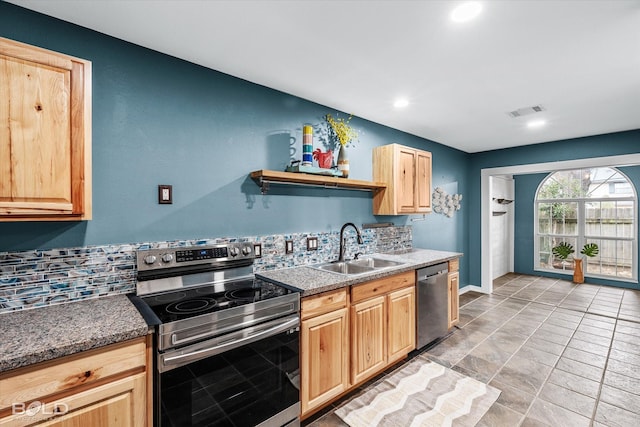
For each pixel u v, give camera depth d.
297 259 2.54
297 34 1.69
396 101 2.70
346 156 2.69
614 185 5.41
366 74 2.18
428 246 4.10
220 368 1.44
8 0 1.41
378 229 3.31
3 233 1.41
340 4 1.44
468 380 2.32
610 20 1.55
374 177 3.19
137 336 1.23
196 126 2.01
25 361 0.99
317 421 1.90
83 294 1.60
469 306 4.14
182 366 1.32
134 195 1.77
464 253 4.89
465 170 4.94
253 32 1.67
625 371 2.45
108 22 1.58
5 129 1.16
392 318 2.41
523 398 2.10
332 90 2.45
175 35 1.70
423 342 2.74
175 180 1.92
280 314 1.67
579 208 5.77
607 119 3.20
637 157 3.54
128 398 1.22
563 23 1.58
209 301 1.60
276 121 2.43
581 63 2.02
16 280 1.43
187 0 1.40
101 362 1.16
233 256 2.06
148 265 1.72
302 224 2.60
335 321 1.98
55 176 1.27
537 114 3.04
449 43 1.78
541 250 6.25
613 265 5.39
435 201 4.26
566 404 2.04
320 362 1.89
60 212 1.28
